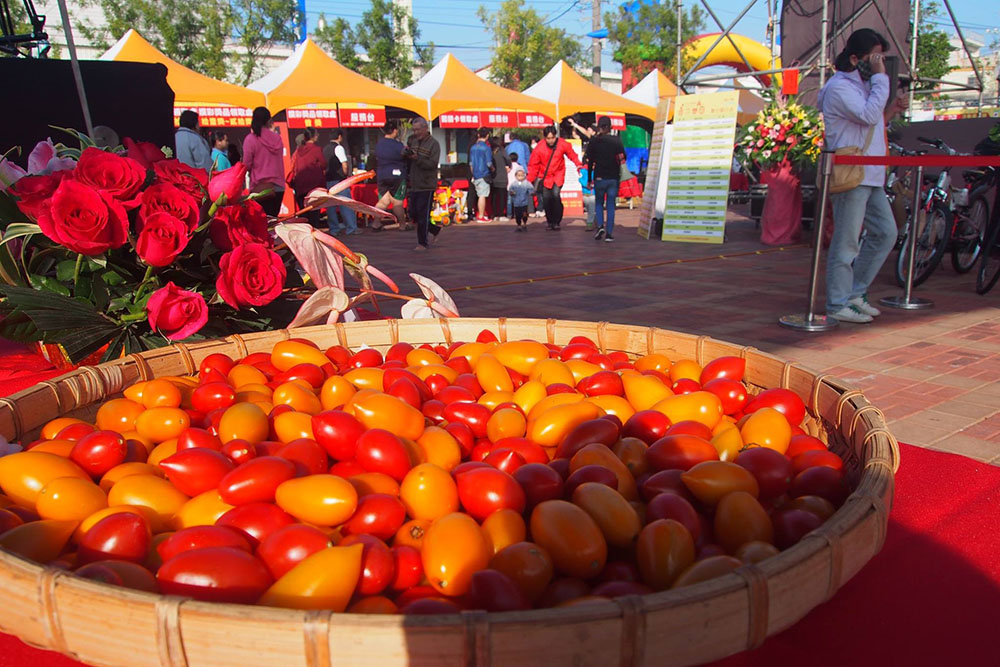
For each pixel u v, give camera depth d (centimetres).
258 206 242
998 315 555
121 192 218
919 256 663
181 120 814
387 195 1320
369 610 101
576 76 1627
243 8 2623
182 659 80
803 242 1030
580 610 78
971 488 179
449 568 105
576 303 627
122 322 234
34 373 255
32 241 243
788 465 135
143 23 2522
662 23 3641
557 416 157
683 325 538
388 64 3303
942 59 3253
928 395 375
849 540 97
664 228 1092
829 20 1073
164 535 118
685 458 139
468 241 1141
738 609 85
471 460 160
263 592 100
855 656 108
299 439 138
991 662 108
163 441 157
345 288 267
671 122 1150
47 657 112
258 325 255
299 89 1248
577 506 119
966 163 447
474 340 239
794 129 972
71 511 122
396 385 168
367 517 118
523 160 1623
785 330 519
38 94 470
